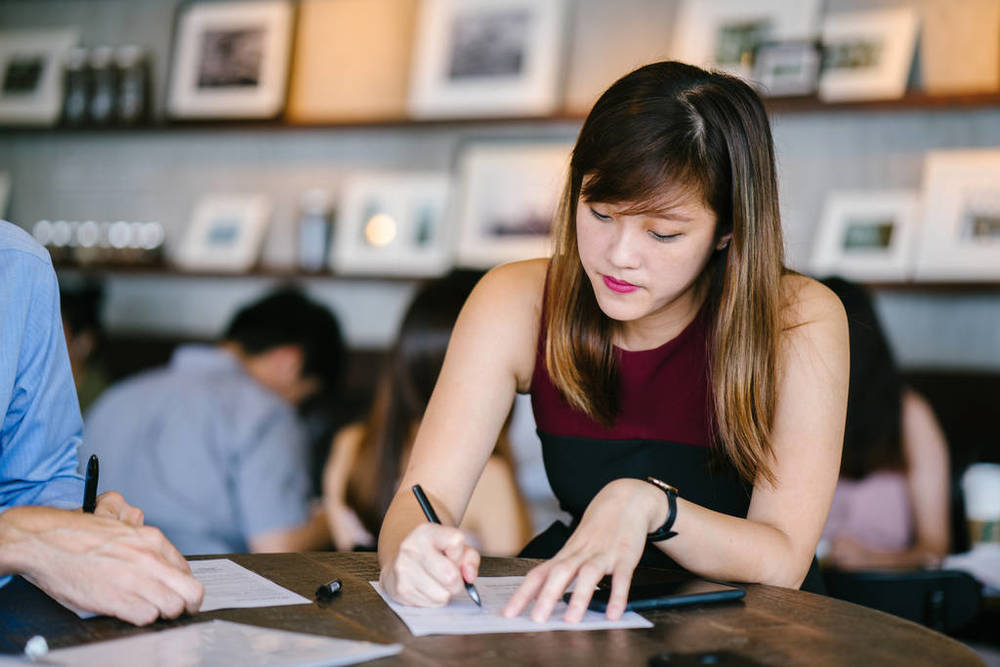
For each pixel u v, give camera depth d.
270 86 4.31
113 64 4.46
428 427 1.53
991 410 3.40
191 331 4.55
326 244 4.17
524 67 3.96
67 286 4.54
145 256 4.45
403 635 1.13
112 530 1.21
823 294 1.50
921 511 2.80
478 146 4.06
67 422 1.44
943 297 3.56
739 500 1.56
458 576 1.23
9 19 4.80
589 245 1.37
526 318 1.58
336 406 3.71
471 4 4.07
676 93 1.34
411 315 2.16
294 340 2.80
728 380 1.45
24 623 1.16
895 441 2.76
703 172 1.33
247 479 2.48
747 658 1.05
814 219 3.65
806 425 1.45
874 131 3.59
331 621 1.17
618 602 1.21
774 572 1.37
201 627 1.12
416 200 4.13
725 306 1.44
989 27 3.47
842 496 2.82
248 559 1.47
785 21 3.60
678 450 1.55
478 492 2.24
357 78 4.31
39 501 1.37
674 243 1.34
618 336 1.56
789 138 3.69
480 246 3.99
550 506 3.03
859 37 3.53
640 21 3.88
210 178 4.52
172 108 4.44
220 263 4.38
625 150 1.30
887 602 2.06
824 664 1.05
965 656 1.08
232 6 4.41
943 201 3.45
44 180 4.77
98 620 1.17
